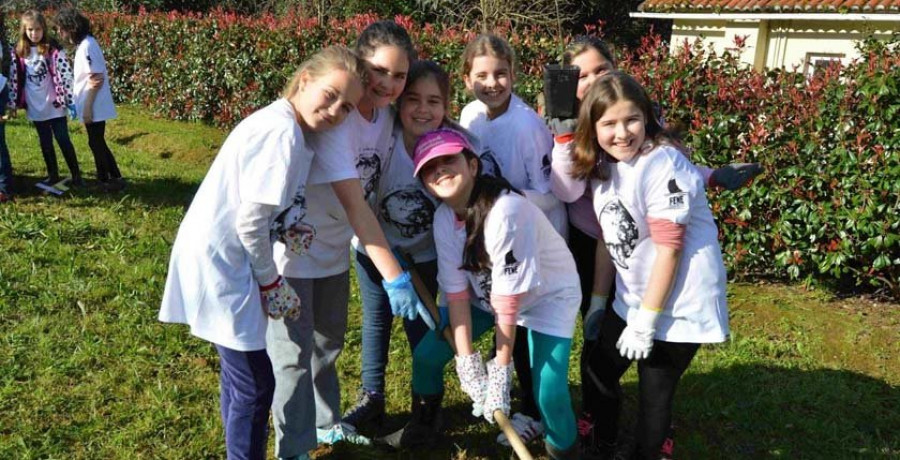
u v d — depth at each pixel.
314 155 2.91
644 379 3.09
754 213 5.67
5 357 4.11
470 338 3.07
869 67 5.20
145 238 6.10
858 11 11.30
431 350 3.30
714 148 5.73
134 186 7.93
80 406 3.75
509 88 3.26
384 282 2.97
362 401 3.76
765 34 12.91
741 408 4.04
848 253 5.27
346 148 2.93
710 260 2.93
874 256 5.36
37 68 7.34
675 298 2.94
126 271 5.40
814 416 3.99
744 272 5.84
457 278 3.06
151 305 4.87
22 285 5.00
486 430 3.79
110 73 13.59
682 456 3.63
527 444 3.66
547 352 3.07
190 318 2.81
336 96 2.67
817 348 4.75
